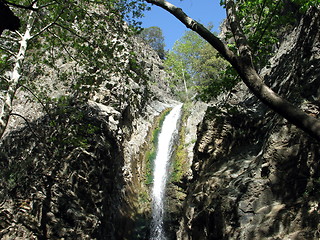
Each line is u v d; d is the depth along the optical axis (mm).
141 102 28141
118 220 15883
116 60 9914
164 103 35219
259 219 9117
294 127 9992
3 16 2928
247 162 12406
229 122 14914
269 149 10352
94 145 14844
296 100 11023
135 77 10039
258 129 14109
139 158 22797
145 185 21203
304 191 8875
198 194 13078
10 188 11789
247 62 3252
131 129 24000
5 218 10719
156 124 28781
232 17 3910
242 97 18469
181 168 20547
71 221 12031
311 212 8039
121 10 9516
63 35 10734
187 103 30000
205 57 30625
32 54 11516
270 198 9461
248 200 9734
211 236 10547
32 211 11305
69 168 13250
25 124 14984
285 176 9492
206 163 15062
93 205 13438
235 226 9539
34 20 9805
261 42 8484
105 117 17984
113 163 16688
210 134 15242
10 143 14086
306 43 12641
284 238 8102
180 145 23562
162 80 41750
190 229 12336
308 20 13297
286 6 15812
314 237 7562
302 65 12188
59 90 16656
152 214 18922
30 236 10586
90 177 13828
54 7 10133
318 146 9070
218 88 9781
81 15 10070
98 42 10039
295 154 9570
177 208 18297
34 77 16188
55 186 12477
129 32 9938
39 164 12883
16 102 16859
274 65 18125
